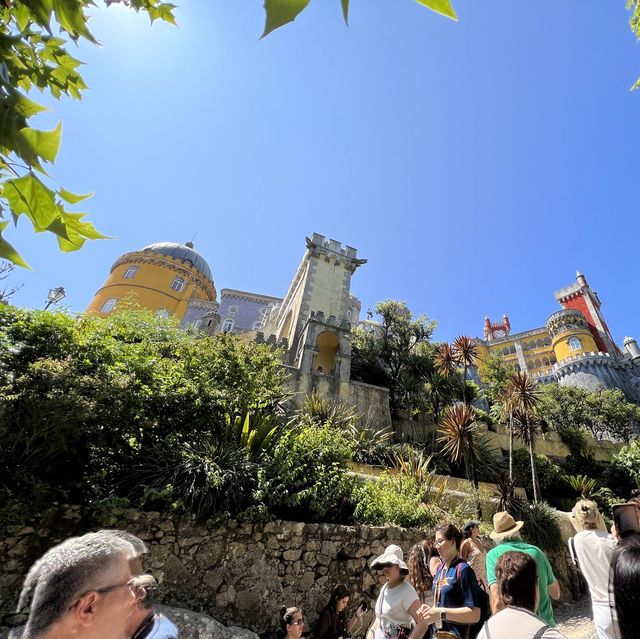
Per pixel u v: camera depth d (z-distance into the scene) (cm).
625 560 152
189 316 3700
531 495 1836
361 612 570
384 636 334
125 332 1075
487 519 1184
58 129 124
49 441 545
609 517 1706
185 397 802
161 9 136
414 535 774
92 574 135
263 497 657
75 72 160
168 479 614
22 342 598
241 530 608
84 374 614
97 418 596
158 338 1115
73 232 130
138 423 684
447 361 2147
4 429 505
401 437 1914
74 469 614
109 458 650
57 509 517
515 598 204
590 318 5388
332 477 780
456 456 1540
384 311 2650
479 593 286
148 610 160
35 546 482
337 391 1912
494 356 3447
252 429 829
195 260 4247
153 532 550
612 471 2194
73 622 128
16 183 122
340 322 2222
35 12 119
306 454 801
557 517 1250
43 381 537
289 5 58
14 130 118
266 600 577
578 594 1081
